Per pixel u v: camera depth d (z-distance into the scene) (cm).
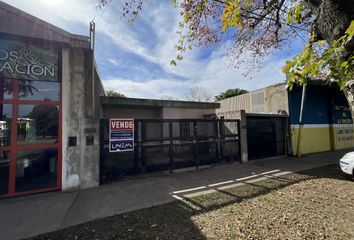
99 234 302
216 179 598
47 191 496
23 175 480
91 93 553
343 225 303
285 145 1013
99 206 408
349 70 187
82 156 530
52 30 518
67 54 532
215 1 449
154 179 605
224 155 813
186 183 561
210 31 518
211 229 304
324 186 497
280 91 1059
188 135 742
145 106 1090
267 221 322
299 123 998
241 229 300
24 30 493
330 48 171
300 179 570
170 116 1122
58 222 343
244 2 319
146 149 655
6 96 476
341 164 593
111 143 581
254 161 873
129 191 499
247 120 922
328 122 1161
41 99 505
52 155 507
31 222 345
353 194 432
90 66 554
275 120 1007
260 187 506
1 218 360
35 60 502
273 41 618
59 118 518
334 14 207
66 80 527
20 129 484
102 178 567
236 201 416
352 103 213
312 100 1105
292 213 348
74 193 489
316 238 272
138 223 333
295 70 187
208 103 1205
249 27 508
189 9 445
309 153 1055
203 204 405
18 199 451
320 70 178
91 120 548
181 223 327
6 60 476
